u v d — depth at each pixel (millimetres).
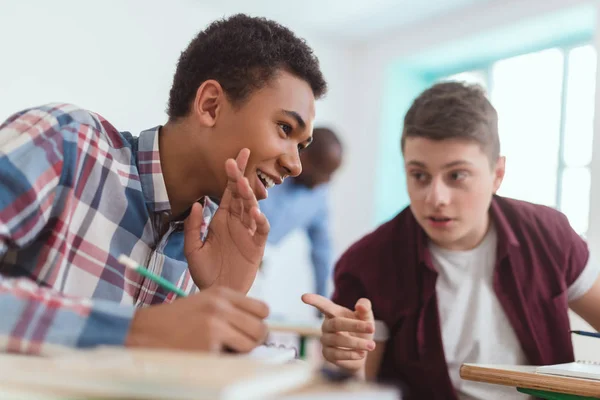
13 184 640
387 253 1202
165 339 514
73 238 769
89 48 2803
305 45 919
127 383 343
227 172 801
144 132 890
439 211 1089
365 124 3609
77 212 770
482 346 1132
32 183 653
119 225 816
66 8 2748
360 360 937
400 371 1149
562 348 1114
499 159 1164
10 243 635
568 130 2785
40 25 2686
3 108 2594
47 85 2695
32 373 367
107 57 2852
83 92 2785
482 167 1097
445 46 3180
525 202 1236
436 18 3227
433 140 1077
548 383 695
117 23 2881
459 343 1148
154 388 337
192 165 880
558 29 2805
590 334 897
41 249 727
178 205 901
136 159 869
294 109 856
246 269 846
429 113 1087
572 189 2717
